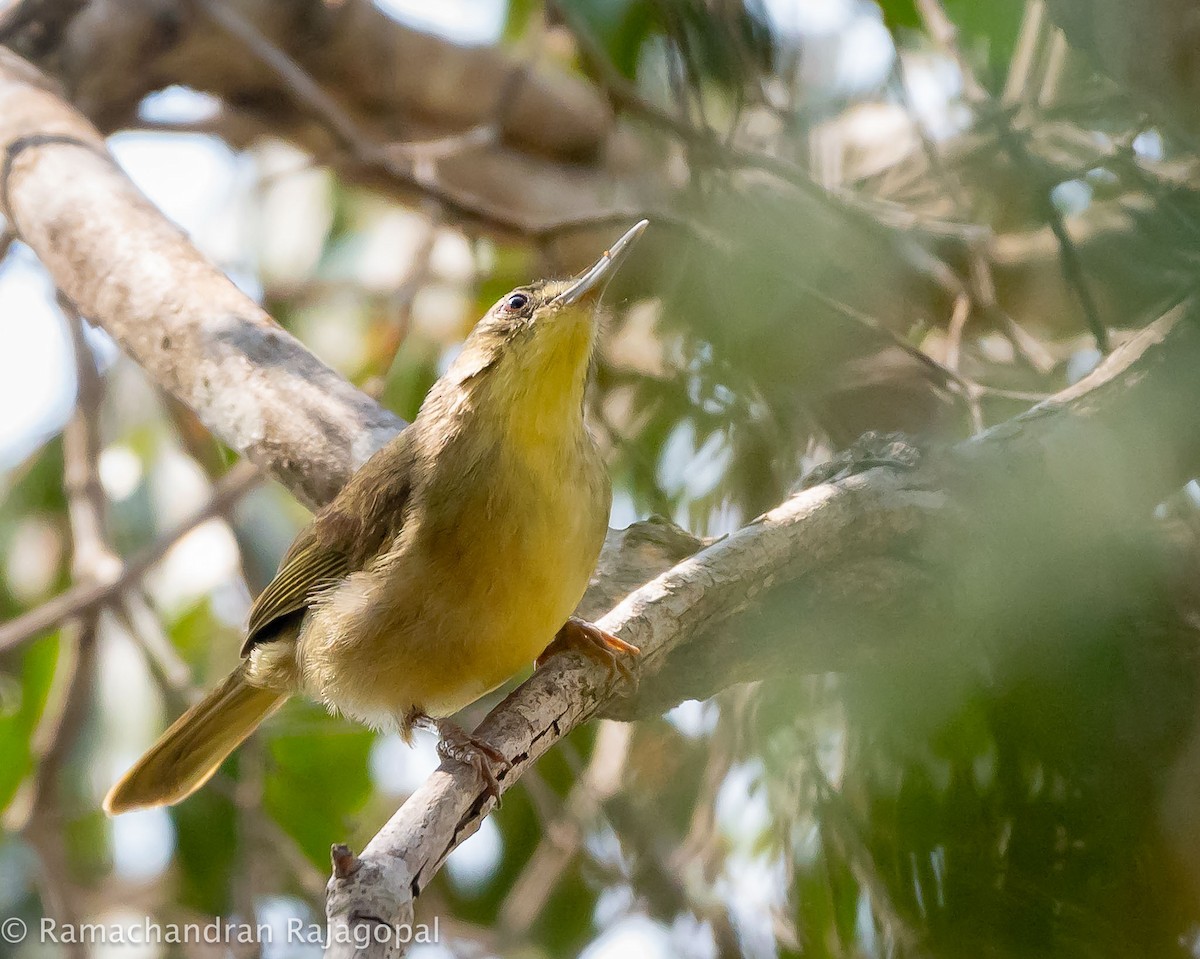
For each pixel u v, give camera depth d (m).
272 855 10.74
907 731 7.20
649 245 11.50
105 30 12.91
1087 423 8.02
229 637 12.66
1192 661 7.17
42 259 10.68
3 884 11.88
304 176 13.99
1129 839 6.82
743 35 10.20
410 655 7.91
